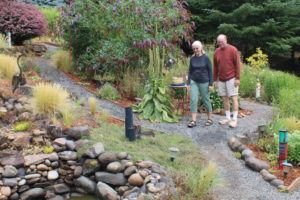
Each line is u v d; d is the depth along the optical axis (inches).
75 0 324.5
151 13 312.5
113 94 285.3
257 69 437.1
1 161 160.1
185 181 144.1
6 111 199.0
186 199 133.1
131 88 297.0
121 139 195.5
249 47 663.8
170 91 317.7
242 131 224.8
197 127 234.5
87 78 332.5
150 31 325.7
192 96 233.0
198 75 229.6
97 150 166.1
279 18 629.6
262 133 206.8
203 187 136.9
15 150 170.7
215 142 205.5
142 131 214.4
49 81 284.8
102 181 157.8
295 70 711.1
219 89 235.5
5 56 277.9
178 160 173.2
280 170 165.0
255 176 160.1
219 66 230.1
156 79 256.2
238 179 156.9
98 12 325.1
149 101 257.3
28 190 157.6
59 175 168.6
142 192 145.6
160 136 212.2
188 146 195.9
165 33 328.8
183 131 226.2
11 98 215.8
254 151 189.3
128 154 171.2
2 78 257.1
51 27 548.7
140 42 298.2
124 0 318.0
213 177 142.6
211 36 667.4
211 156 183.9
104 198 149.3
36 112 199.9
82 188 163.0
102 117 224.2
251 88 386.9
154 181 149.7
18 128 182.9
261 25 626.2
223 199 137.9
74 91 284.2
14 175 155.9
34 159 165.2
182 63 374.9
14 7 390.9
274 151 185.3
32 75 293.1
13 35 388.5
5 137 172.9
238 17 641.0
